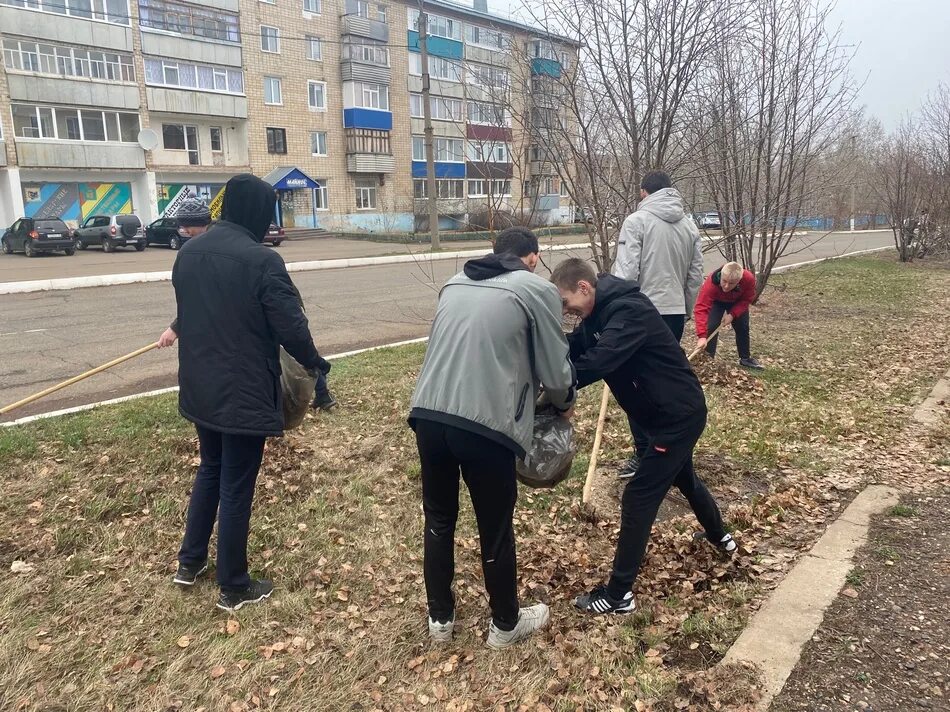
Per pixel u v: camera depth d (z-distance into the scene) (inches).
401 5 1541.6
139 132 1248.8
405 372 281.3
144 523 157.0
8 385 266.8
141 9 1221.7
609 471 189.8
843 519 154.5
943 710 96.0
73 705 103.6
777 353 332.8
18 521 154.7
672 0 285.4
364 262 858.8
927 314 451.8
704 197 421.7
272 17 1395.2
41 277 692.1
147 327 397.1
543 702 102.0
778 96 382.3
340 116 1531.7
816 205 483.8
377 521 159.6
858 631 113.6
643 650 113.6
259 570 140.3
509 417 102.0
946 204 800.3
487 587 112.4
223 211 127.3
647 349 118.5
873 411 239.5
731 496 173.9
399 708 102.5
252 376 121.6
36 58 1128.2
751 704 98.2
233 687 107.0
